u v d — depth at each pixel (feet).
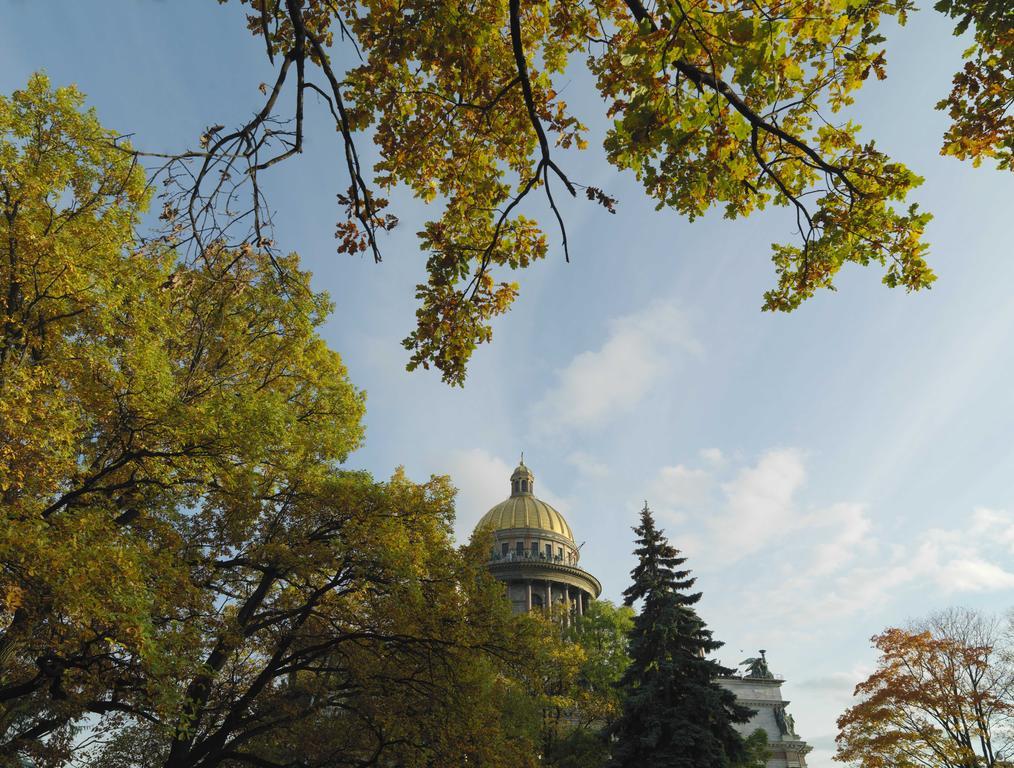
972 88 23.30
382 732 66.85
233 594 61.87
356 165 20.86
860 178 24.97
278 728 67.67
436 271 27.30
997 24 21.36
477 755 64.85
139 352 46.55
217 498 55.98
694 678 117.70
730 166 23.53
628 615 170.50
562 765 128.88
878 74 23.43
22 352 46.29
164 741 69.26
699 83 20.27
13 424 39.40
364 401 77.00
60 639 40.63
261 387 69.31
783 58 20.11
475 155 28.55
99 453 50.57
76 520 39.24
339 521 62.44
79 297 45.91
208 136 18.53
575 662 139.03
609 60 23.00
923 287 26.00
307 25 23.49
